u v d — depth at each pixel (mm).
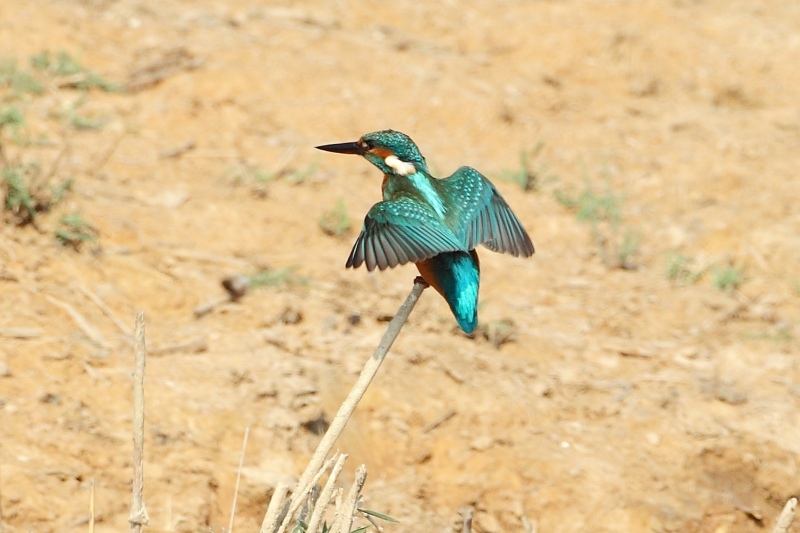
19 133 14195
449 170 15906
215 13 18875
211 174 14656
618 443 11109
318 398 10898
